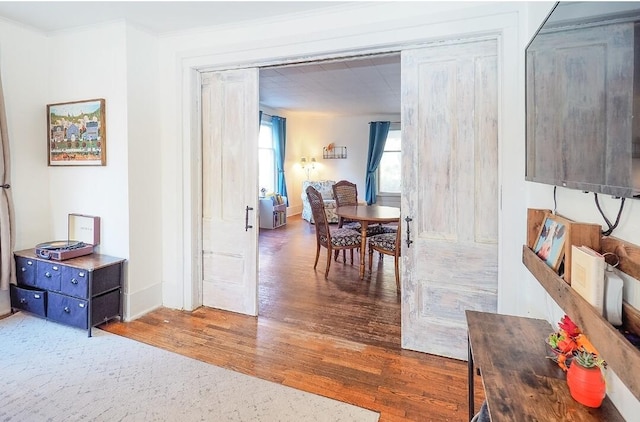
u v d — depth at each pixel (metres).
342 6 2.54
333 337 2.77
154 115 3.13
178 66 3.08
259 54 2.82
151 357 2.44
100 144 3.01
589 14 1.14
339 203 5.74
